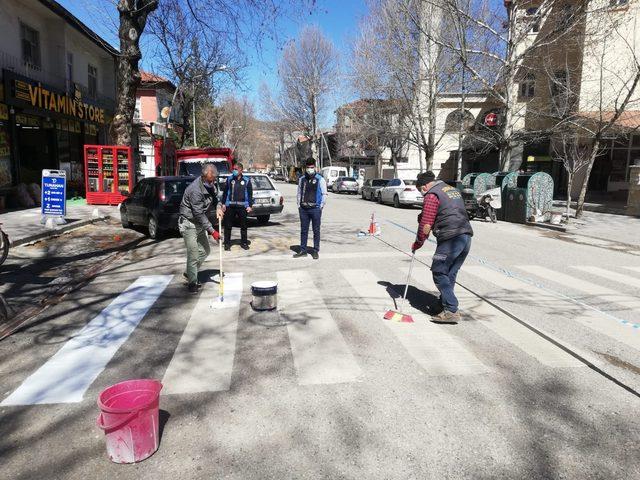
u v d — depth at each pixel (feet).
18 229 35.88
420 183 17.03
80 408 11.19
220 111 176.45
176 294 20.77
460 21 63.52
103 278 23.80
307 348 14.67
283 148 265.34
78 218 44.06
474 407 11.23
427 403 11.39
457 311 17.66
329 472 8.89
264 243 34.65
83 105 67.56
